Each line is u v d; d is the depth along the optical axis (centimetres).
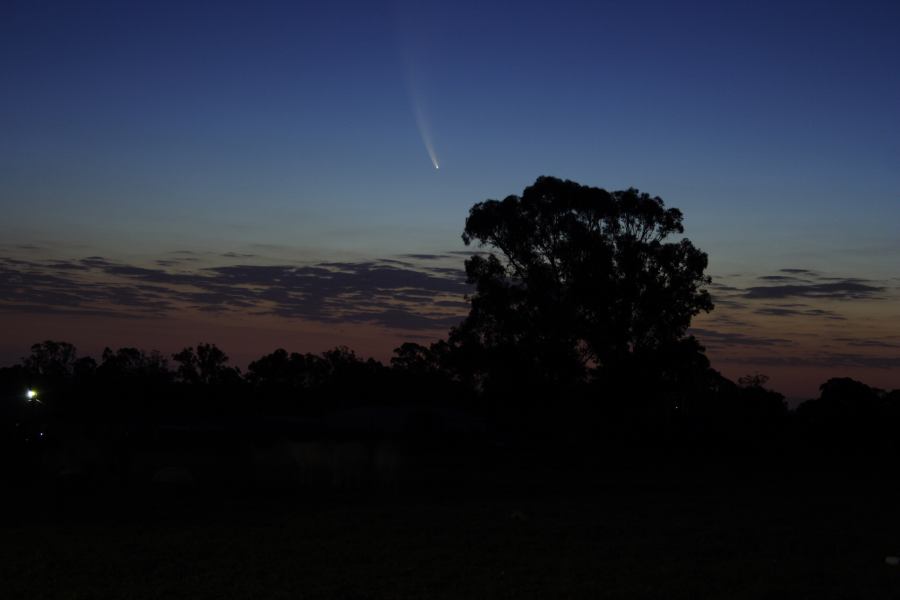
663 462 5450
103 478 3419
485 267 6391
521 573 1534
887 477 4394
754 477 4322
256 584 1412
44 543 1791
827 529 2194
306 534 1956
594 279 6050
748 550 1830
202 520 2205
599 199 6194
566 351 6172
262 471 3894
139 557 1631
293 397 11362
